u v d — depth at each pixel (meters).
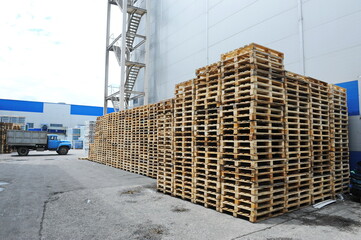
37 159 18.73
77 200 6.40
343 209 5.50
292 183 5.59
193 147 6.27
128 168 12.39
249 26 10.92
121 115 13.55
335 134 7.11
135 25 21.42
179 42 16.06
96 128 17.28
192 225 4.54
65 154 24.69
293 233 4.11
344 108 7.46
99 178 10.00
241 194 4.89
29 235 4.10
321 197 6.12
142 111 11.53
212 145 5.97
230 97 5.54
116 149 13.96
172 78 16.59
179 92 7.33
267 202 5.01
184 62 15.42
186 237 3.99
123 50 18.36
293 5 9.15
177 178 6.93
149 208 5.66
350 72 7.48
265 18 10.20
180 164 6.91
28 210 5.51
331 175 6.49
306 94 6.15
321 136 6.38
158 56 18.59
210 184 5.84
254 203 4.62
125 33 18.58
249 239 3.88
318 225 4.49
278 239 3.88
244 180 4.84
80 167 13.76
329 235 4.03
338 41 7.79
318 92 6.55
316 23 8.41
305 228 4.34
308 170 5.89
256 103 4.80
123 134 13.17
